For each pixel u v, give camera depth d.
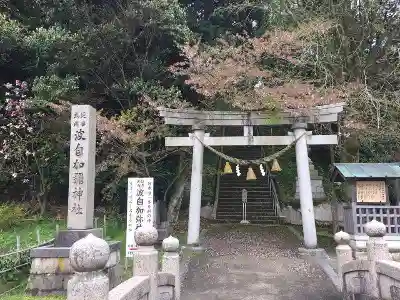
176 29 13.48
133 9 12.73
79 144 7.91
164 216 14.80
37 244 9.09
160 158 14.03
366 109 12.20
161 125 13.12
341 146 13.46
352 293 6.41
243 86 12.70
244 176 20.72
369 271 6.00
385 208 9.37
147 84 13.55
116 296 3.58
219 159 20.41
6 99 13.13
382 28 12.00
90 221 7.87
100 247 2.86
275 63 13.80
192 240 11.28
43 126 13.34
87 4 13.93
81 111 8.03
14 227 12.24
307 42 12.17
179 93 13.31
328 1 12.70
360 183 9.59
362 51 12.95
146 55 13.87
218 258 10.23
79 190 7.75
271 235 13.62
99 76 13.92
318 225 16.06
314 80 12.23
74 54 12.77
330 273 8.57
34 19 14.64
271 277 8.51
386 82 12.83
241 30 17.77
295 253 10.72
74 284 2.77
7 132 13.43
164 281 5.77
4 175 13.51
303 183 11.22
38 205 14.20
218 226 15.77
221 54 12.63
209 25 16.89
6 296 7.14
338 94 11.41
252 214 17.56
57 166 14.14
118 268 7.96
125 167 12.34
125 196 14.58
